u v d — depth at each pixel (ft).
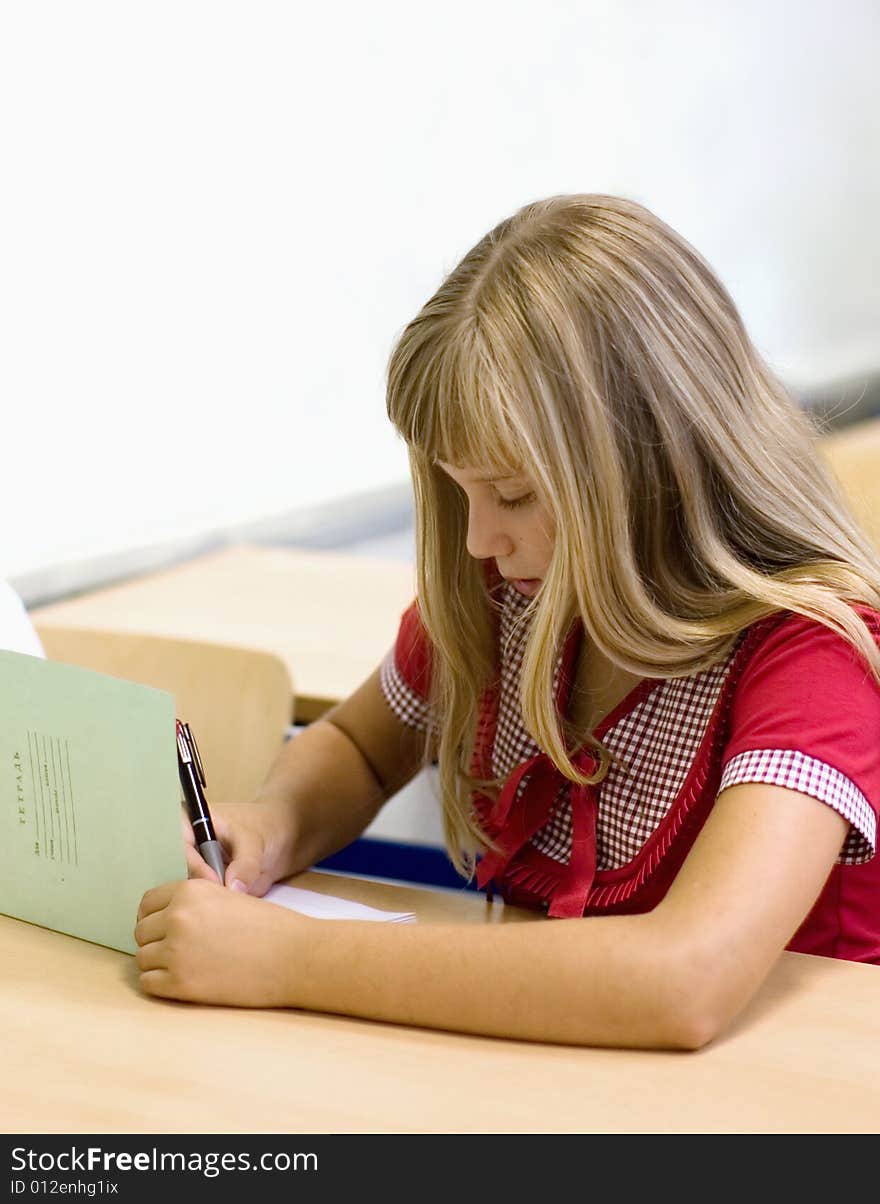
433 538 3.70
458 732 3.92
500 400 3.01
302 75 7.95
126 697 2.91
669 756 3.36
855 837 3.07
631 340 3.10
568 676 3.61
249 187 7.66
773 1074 2.58
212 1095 2.48
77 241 6.55
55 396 6.55
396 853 5.89
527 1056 2.64
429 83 9.04
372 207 8.70
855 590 3.24
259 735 4.98
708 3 12.33
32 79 6.18
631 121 11.41
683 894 2.77
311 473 8.65
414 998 2.74
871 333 16.15
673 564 3.27
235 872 3.44
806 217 14.49
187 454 7.55
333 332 8.59
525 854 3.68
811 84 14.39
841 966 3.09
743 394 3.32
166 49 6.96
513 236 3.26
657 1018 2.62
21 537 6.49
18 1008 2.83
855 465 8.49
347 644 6.28
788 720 3.00
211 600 6.95
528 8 9.92
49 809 3.16
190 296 7.36
